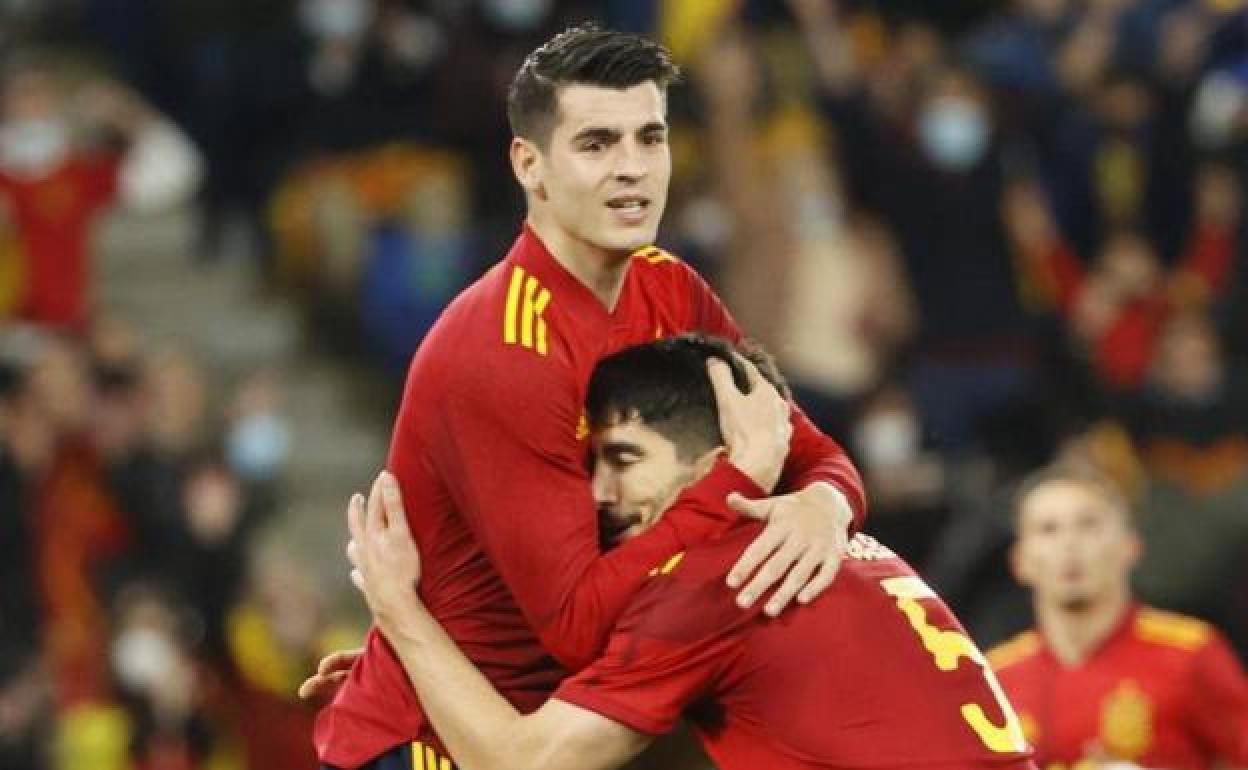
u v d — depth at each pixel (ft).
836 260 159.43
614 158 60.80
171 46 185.16
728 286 159.33
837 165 161.48
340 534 164.25
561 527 60.64
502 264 63.31
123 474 149.48
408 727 63.62
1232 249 173.06
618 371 61.67
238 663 136.87
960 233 159.74
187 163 197.57
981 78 173.06
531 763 60.08
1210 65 177.99
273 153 179.52
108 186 173.88
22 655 139.54
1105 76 177.58
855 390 152.76
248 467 161.07
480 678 62.18
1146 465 154.10
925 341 158.81
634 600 59.98
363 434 170.30
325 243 173.06
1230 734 87.10
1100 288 164.04
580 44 61.21
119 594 143.95
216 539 147.84
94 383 153.38
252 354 175.63
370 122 175.42
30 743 136.05
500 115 168.76
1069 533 86.94
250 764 136.05
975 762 58.65
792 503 60.70
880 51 184.03
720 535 60.44
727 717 60.29
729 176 161.27
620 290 63.57
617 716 59.41
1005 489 135.23
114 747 136.15
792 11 178.09
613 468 61.67
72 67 202.18
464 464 61.46
